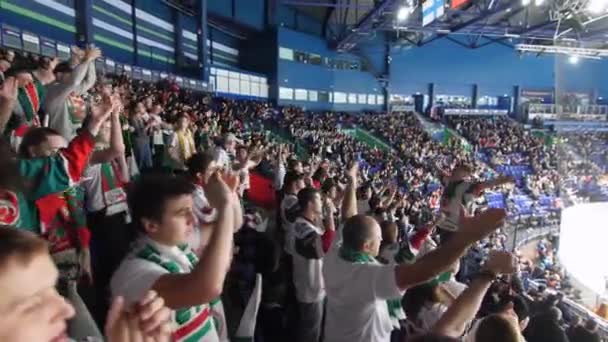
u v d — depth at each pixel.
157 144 6.85
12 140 2.87
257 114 25.95
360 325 2.36
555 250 17.89
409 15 28.45
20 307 0.88
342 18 36.81
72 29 15.49
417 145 32.97
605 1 15.18
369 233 2.48
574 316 6.05
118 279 1.62
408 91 41.31
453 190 5.85
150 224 1.66
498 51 42.34
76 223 2.58
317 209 3.68
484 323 2.16
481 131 38.91
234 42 32.41
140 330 1.05
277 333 3.38
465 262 7.98
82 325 1.67
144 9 21.28
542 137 39.12
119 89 9.90
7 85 2.47
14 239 0.93
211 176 1.57
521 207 23.69
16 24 12.62
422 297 3.11
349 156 23.27
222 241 1.44
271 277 3.36
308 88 35.53
